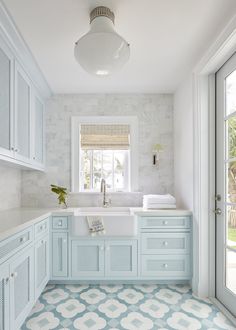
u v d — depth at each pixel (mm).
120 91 3221
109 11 1684
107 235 2594
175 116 3221
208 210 2412
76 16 1755
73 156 3260
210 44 2125
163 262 2639
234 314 2059
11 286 1604
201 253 2406
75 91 3199
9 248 1592
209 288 2402
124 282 2686
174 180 3266
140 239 2633
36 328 1888
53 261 2611
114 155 3379
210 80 2426
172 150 3299
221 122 2303
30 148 2574
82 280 2645
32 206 3203
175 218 2637
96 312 2109
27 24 1834
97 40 1590
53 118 3273
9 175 2857
